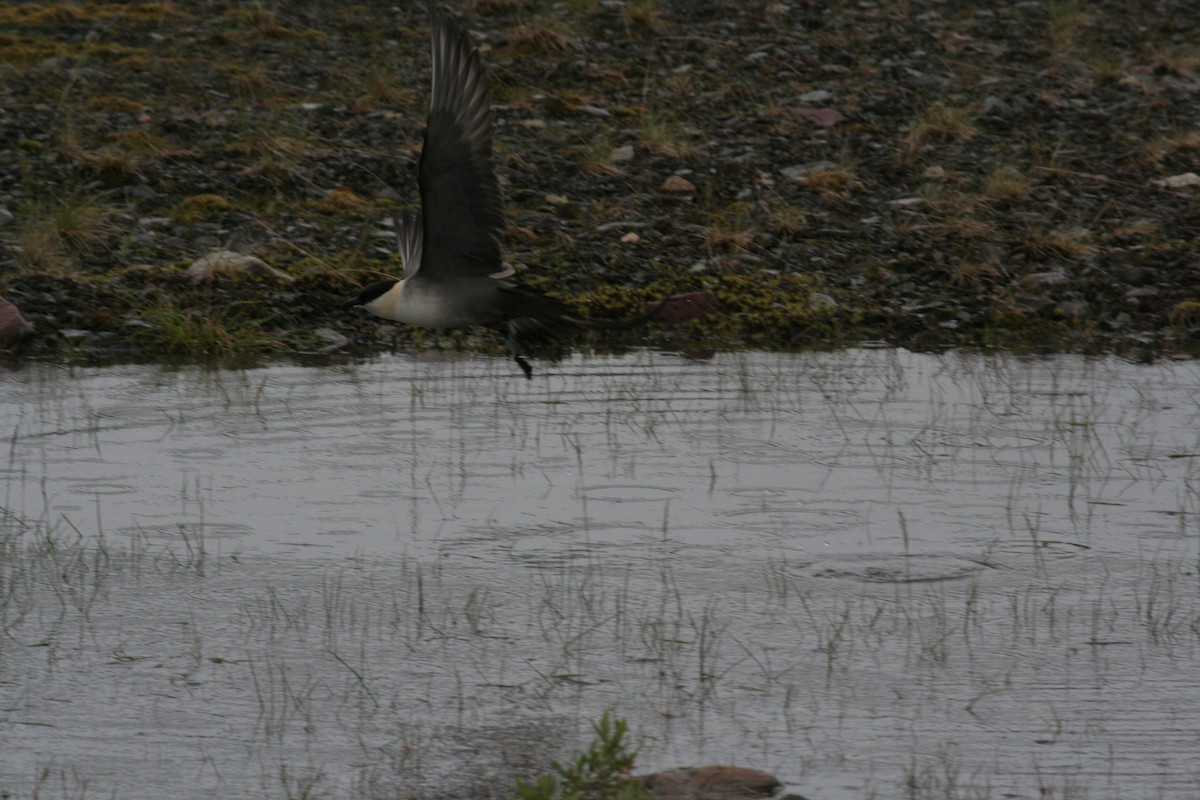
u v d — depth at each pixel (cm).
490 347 1698
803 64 2409
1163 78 2425
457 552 1124
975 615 1023
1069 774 823
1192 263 1880
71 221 1834
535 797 747
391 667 949
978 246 1916
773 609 1033
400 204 1975
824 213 1991
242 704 902
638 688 924
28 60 2325
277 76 2316
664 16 2588
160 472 1274
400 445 1355
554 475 1284
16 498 1209
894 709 898
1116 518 1191
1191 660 959
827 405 1480
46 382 1525
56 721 879
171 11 2548
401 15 2584
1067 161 2127
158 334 1666
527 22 2516
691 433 1395
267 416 1429
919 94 2316
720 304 1788
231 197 1961
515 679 934
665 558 1116
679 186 2030
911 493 1242
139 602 1037
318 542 1138
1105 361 1644
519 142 2130
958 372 1600
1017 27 2620
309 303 1753
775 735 867
